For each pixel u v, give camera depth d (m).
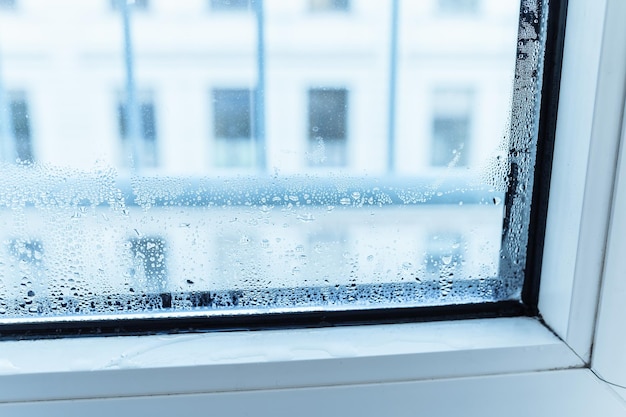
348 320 14.99
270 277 15.89
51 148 17.47
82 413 13.59
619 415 14.17
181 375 13.63
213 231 16.44
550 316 14.67
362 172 17.44
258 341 14.32
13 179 16.58
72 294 15.34
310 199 16.95
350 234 16.50
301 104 18.94
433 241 16.33
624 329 13.85
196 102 18.50
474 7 16.69
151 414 13.69
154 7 19.64
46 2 18.30
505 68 15.62
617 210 13.54
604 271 13.80
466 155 16.84
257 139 18.52
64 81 18.28
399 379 13.95
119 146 17.50
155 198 16.81
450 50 17.47
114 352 14.01
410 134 17.92
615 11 12.96
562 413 14.20
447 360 13.97
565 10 13.93
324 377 13.83
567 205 14.07
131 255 16.03
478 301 15.38
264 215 16.72
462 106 17.02
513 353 14.04
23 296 15.25
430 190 16.73
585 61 13.49
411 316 15.09
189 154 17.62
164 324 14.80
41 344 14.24
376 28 18.81
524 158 15.13
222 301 15.44
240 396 13.75
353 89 18.92
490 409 14.13
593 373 14.16
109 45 18.69
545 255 14.77
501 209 15.66
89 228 16.16
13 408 13.50
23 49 18.17
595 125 13.36
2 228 15.96
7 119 17.75
